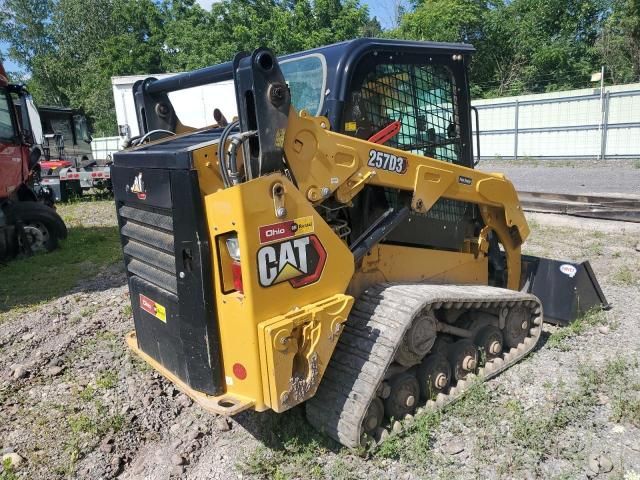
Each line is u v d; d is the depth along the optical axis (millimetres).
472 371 3598
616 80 24906
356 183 2973
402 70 3404
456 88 3775
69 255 8039
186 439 3197
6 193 7730
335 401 2922
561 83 25797
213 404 2625
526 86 26312
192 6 34312
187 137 3295
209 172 2596
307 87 3256
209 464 2975
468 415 3219
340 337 3090
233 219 2461
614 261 6371
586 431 3092
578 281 4465
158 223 2832
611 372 3656
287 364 2582
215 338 2697
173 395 3686
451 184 3578
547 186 12242
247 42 26562
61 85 41375
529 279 4668
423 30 26844
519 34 27031
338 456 2928
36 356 4402
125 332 4746
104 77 36000
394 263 3484
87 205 14219
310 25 27297
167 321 2949
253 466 2863
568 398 3369
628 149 17156
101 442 3207
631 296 5215
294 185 2689
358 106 3158
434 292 3182
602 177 13625
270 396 2574
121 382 3895
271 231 2533
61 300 5836
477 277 4125
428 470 2814
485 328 3691
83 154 17891
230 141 2564
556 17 27219
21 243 7984
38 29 41750
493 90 27422
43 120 16797
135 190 2957
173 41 32656
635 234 7539
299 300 2691
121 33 40125
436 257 3762
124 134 16109
